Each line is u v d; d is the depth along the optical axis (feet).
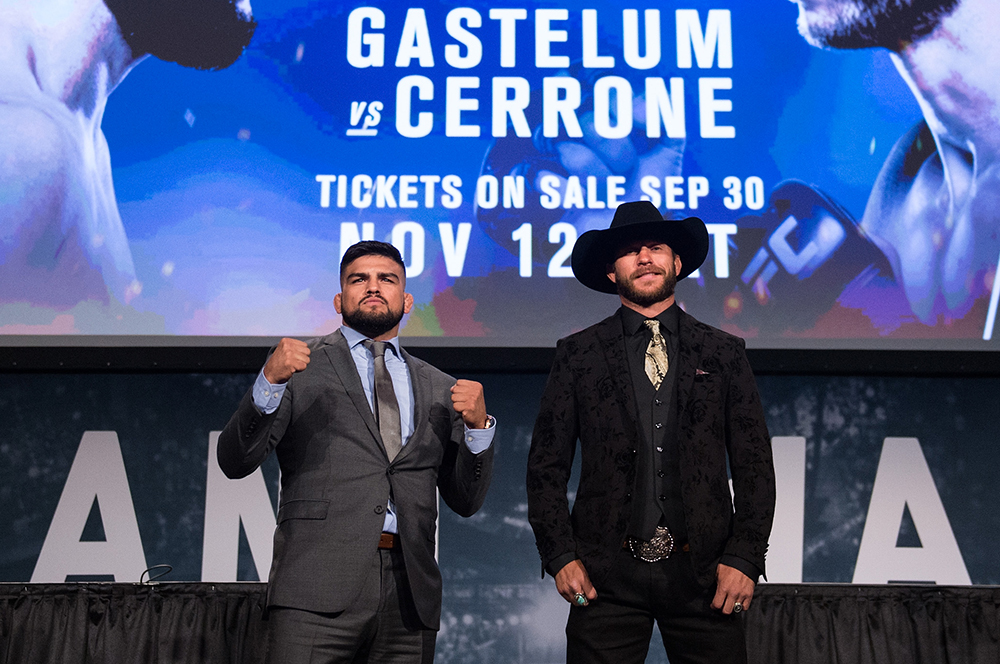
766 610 8.47
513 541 9.99
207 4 10.75
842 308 9.93
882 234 10.08
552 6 10.83
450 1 10.85
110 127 10.36
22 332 9.86
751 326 9.91
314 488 6.31
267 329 9.95
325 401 6.55
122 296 9.98
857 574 9.84
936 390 10.25
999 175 10.18
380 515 6.26
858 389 10.26
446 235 10.20
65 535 9.91
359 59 10.66
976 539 9.89
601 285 8.00
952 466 10.07
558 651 9.74
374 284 6.93
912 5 10.65
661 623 6.31
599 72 10.62
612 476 6.37
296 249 10.14
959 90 10.37
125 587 8.41
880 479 10.05
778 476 10.06
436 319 10.01
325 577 6.05
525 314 10.03
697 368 6.64
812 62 10.54
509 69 10.65
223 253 10.10
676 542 6.23
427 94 10.57
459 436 6.95
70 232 10.09
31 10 10.57
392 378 6.90
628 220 7.26
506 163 10.39
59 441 10.14
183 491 10.07
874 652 8.31
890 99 10.39
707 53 10.64
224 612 8.39
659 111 10.49
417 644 6.29
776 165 10.30
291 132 10.41
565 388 6.75
